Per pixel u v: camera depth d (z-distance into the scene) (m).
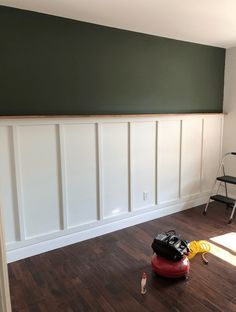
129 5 2.40
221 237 3.09
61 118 2.72
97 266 2.54
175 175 3.82
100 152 3.05
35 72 2.64
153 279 2.34
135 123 3.29
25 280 2.34
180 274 2.29
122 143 3.22
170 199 3.83
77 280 2.34
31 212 2.71
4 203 2.56
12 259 2.65
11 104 2.56
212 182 4.31
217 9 2.49
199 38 3.55
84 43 2.88
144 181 3.50
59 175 2.82
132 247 2.89
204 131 4.03
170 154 3.70
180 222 3.54
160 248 2.37
